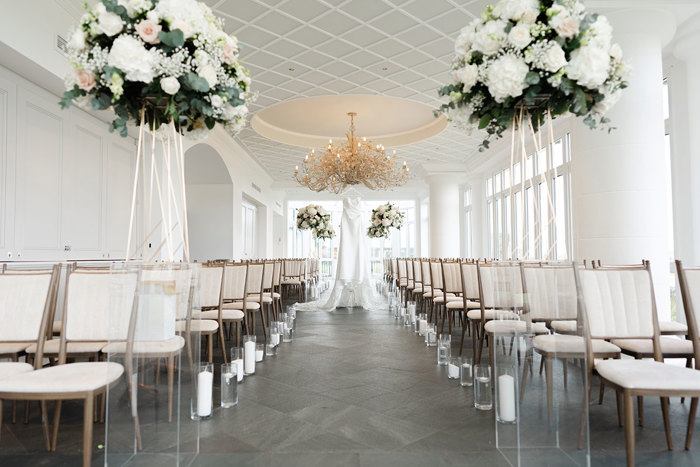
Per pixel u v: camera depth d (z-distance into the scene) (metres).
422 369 3.81
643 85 4.46
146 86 1.97
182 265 2.06
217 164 10.37
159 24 1.93
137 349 1.96
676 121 5.58
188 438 2.08
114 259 5.98
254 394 3.11
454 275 5.34
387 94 7.58
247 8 4.89
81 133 5.22
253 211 15.53
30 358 2.89
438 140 10.54
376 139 11.45
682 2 4.27
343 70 6.58
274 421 2.60
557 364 1.99
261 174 14.59
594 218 4.64
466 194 15.84
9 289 2.46
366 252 8.59
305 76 6.78
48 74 4.13
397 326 6.24
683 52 5.30
